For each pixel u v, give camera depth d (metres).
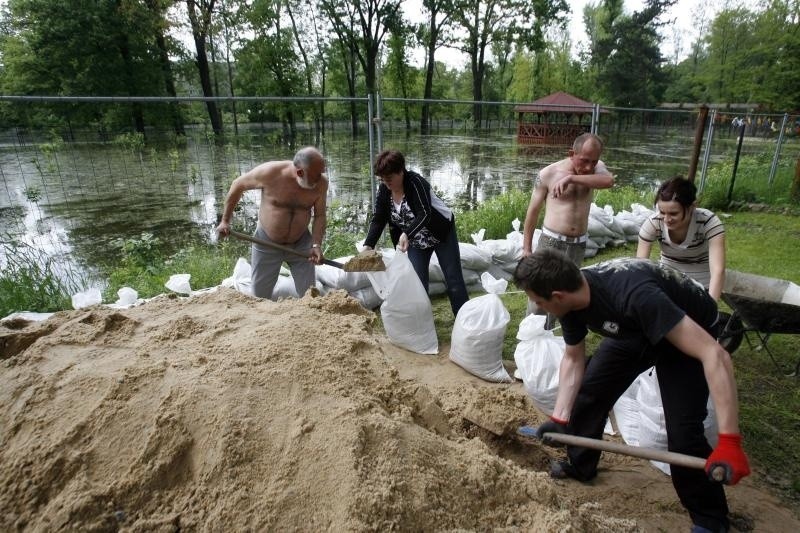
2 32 26.58
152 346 1.93
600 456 2.58
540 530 1.52
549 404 3.00
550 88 51.50
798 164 9.38
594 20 54.97
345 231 7.20
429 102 5.95
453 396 2.85
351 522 1.34
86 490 1.44
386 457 1.53
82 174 13.31
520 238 5.70
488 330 3.49
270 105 30.17
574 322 2.13
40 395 1.70
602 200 9.08
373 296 4.67
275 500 1.40
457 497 1.57
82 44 24.25
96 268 6.50
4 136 15.28
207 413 1.58
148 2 25.62
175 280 3.99
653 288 1.79
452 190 12.96
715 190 9.48
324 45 39.00
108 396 1.65
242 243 7.43
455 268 4.01
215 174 13.29
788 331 3.12
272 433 1.55
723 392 1.61
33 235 8.15
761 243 7.07
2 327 2.22
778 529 2.25
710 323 2.00
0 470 1.51
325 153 18.52
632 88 45.91
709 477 1.63
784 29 25.12
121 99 4.40
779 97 24.98
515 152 22.61
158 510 1.44
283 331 1.98
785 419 3.13
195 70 31.97
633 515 2.28
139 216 9.46
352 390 1.76
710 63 36.59
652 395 2.66
